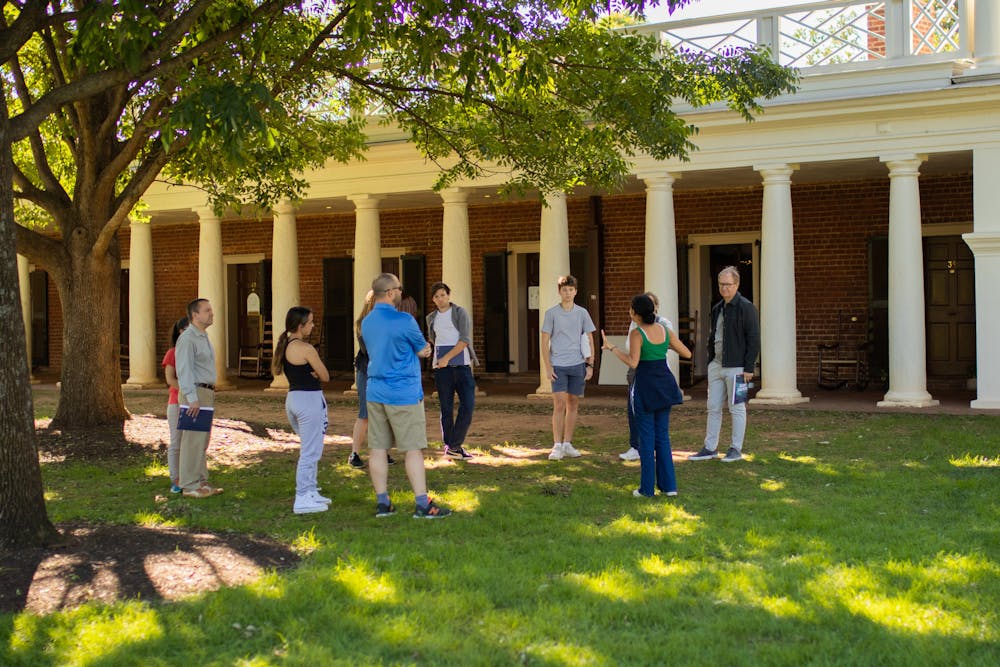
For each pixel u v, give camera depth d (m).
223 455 10.57
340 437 12.17
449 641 4.26
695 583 5.03
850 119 13.93
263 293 22.17
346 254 21.30
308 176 17.59
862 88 13.88
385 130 17.02
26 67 13.70
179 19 7.65
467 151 12.81
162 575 5.35
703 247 18.73
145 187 11.40
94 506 7.61
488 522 6.73
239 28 8.48
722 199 18.20
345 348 20.95
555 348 9.94
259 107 9.98
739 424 9.41
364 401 9.48
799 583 5.00
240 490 8.34
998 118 13.16
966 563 5.30
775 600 4.73
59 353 24.53
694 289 18.50
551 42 10.64
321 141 13.60
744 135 14.62
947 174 16.41
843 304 17.36
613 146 13.41
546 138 11.70
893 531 6.17
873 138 13.85
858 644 4.14
